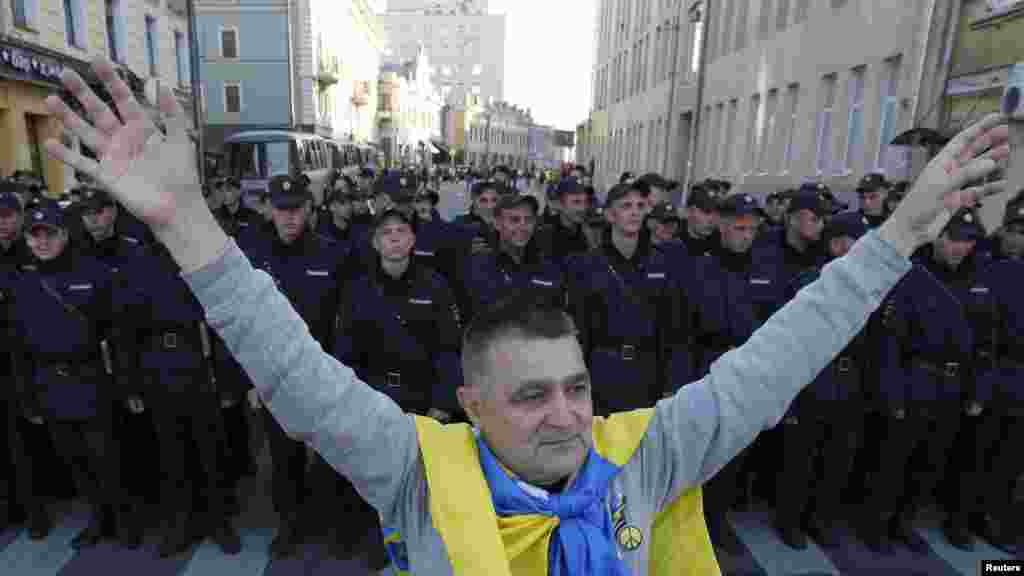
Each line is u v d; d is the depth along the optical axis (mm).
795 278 3834
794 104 14242
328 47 36938
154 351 3494
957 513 3869
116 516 3697
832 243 3830
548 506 1111
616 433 1265
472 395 1173
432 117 80125
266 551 3676
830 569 3576
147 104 1101
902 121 9594
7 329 3518
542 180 44344
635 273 3609
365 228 5918
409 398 3395
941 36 8789
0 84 13102
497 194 5984
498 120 95750
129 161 1054
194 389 3549
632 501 1187
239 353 1099
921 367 3645
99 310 3500
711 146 20234
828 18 12422
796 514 3771
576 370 1108
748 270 3879
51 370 3443
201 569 3508
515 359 1086
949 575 3547
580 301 3611
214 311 1077
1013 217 4105
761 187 15484
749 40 17047
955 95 8500
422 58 74562
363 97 46562
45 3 14344
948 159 1190
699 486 1274
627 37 36938
